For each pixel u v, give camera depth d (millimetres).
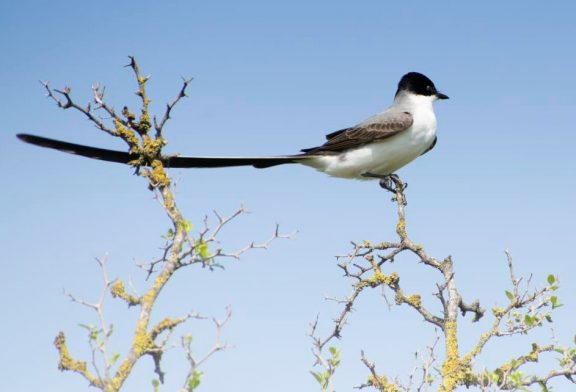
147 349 6246
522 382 7219
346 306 9086
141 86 8500
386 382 7805
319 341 7055
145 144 8352
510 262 8375
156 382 5742
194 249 6688
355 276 9391
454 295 9070
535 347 8031
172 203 7906
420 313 9086
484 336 8344
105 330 5797
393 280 9266
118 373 6055
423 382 7320
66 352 6004
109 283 5883
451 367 8305
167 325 6375
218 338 5801
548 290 8219
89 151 8422
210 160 10562
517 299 8297
